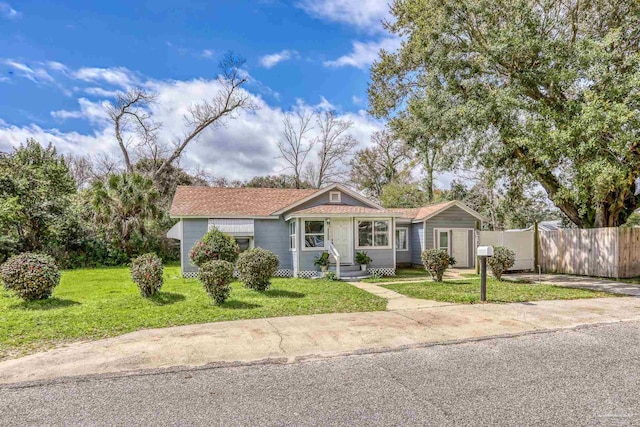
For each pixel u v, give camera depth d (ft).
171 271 61.21
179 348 19.06
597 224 48.67
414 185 111.86
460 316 25.72
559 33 43.96
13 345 19.84
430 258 44.65
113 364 16.89
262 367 16.44
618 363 16.46
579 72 39.63
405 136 56.08
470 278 48.34
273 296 33.55
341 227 54.95
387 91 68.90
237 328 22.89
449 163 49.34
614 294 34.01
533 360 16.94
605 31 43.70
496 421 11.37
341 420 11.54
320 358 17.54
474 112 41.73
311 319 25.20
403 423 11.30
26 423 11.58
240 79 107.34
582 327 22.71
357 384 14.39
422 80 50.90
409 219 68.80
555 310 27.43
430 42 46.39
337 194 58.49
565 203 50.49
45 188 63.87
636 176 40.14
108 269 64.08
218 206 58.13
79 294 36.17
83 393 13.87
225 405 12.74
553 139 36.86
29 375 15.67
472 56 46.24
